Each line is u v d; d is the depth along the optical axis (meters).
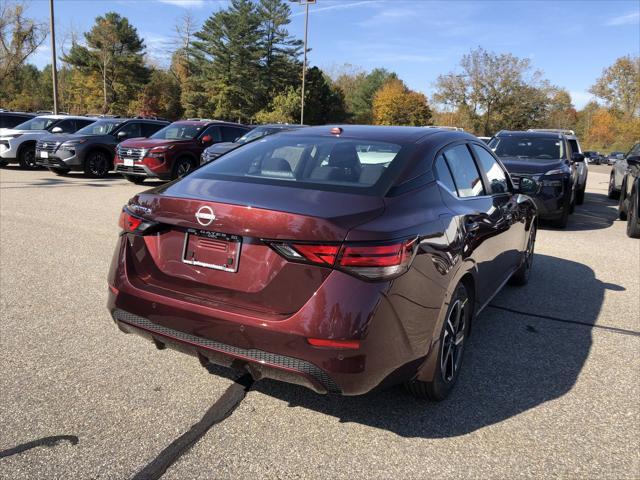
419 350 2.69
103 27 63.72
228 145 12.73
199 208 2.60
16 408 2.88
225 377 3.32
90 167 14.13
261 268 2.48
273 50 66.44
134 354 3.58
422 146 3.26
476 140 4.19
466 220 3.21
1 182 12.30
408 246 2.50
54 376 3.24
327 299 2.36
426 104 80.25
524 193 4.86
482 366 3.61
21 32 44.31
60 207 9.06
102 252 6.16
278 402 3.06
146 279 2.84
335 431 2.79
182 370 3.39
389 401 3.11
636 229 8.47
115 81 66.38
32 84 73.31
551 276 6.05
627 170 10.63
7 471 2.38
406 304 2.53
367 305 2.36
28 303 4.44
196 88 69.12
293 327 2.38
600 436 2.80
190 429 2.76
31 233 6.98
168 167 12.74
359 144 3.27
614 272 6.30
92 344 3.71
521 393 3.25
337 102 81.00
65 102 69.50
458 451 2.64
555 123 86.75
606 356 3.83
